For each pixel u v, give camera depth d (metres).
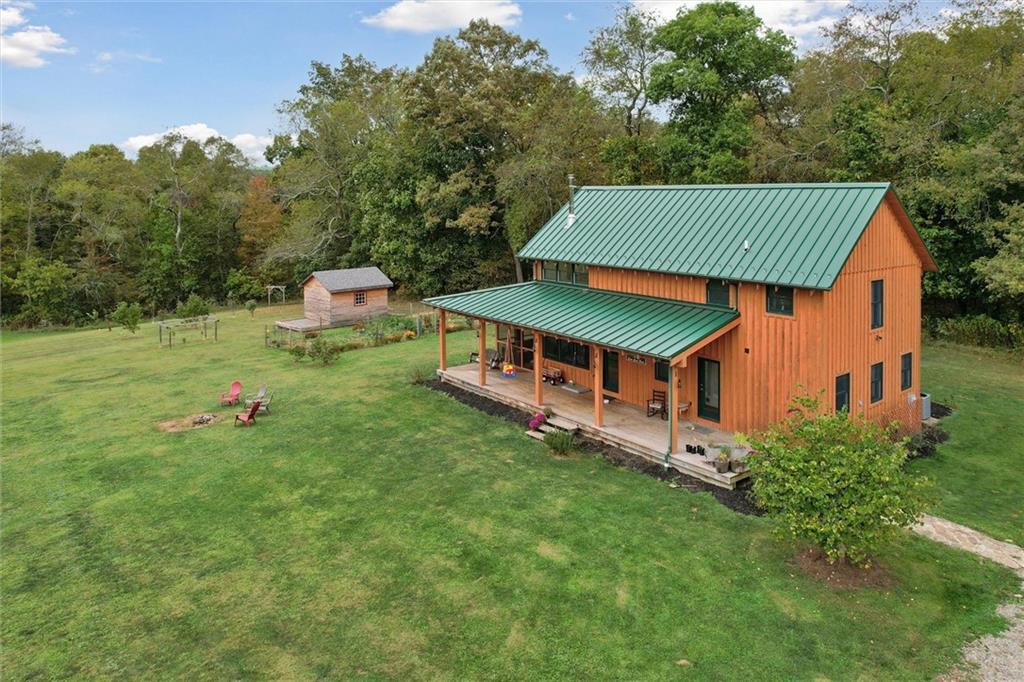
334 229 52.94
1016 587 11.41
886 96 34.75
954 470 16.30
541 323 19.61
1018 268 23.88
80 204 53.25
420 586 11.58
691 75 33.56
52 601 11.48
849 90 34.91
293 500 15.17
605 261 20.42
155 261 56.56
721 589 11.27
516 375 24.12
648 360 19.50
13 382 27.69
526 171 37.84
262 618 10.83
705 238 18.34
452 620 10.63
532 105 42.91
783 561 12.05
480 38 42.66
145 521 14.37
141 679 9.50
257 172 71.94
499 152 43.19
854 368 16.42
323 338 31.88
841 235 15.48
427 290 45.84
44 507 15.23
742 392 16.94
